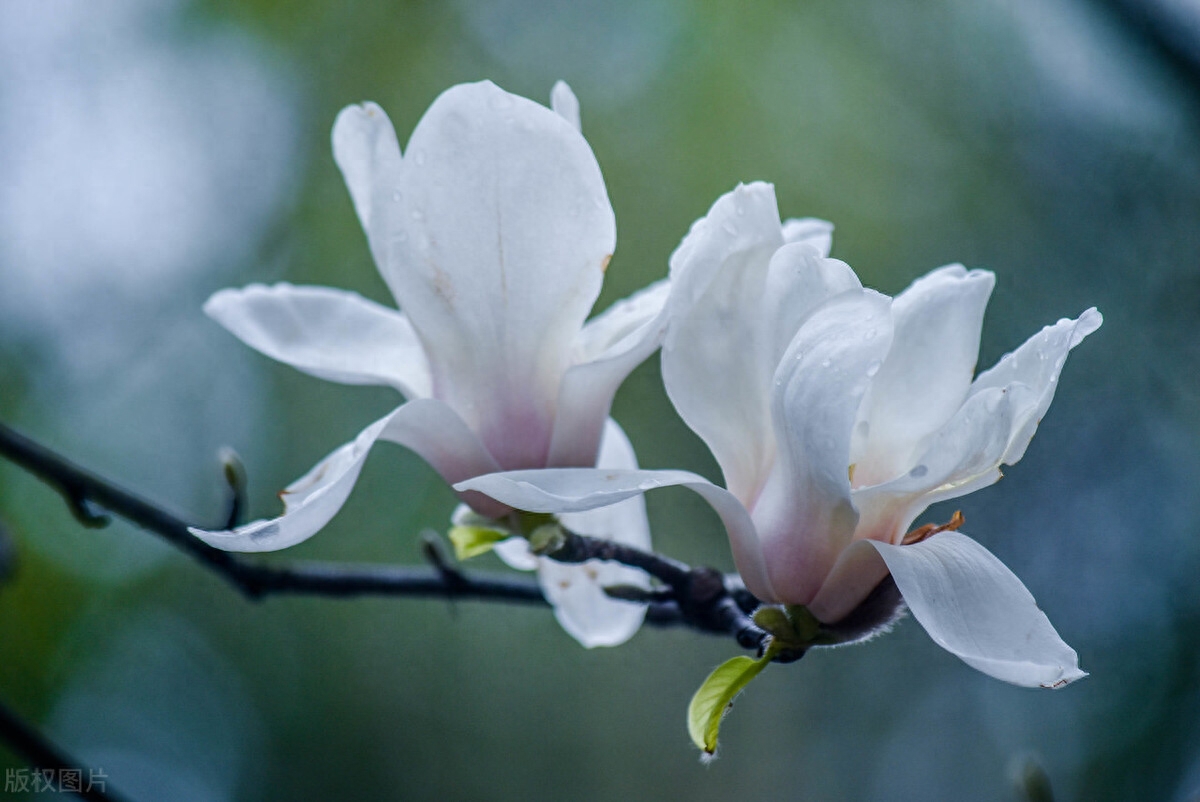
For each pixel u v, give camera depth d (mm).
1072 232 6492
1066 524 6633
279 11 7547
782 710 8242
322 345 2502
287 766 7770
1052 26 6062
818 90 7219
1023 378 2137
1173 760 6363
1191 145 5773
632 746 8133
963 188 6820
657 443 7117
